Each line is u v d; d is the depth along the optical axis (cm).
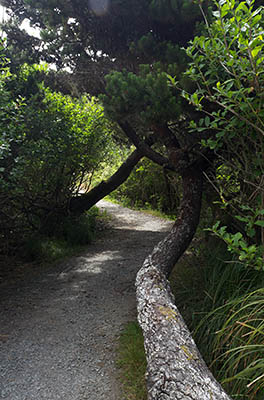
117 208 1275
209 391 188
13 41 637
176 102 372
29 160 571
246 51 237
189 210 420
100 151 790
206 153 407
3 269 566
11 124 465
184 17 387
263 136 257
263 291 235
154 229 909
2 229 631
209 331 277
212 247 412
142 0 421
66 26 517
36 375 273
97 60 548
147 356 243
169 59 384
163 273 363
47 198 735
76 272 552
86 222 824
